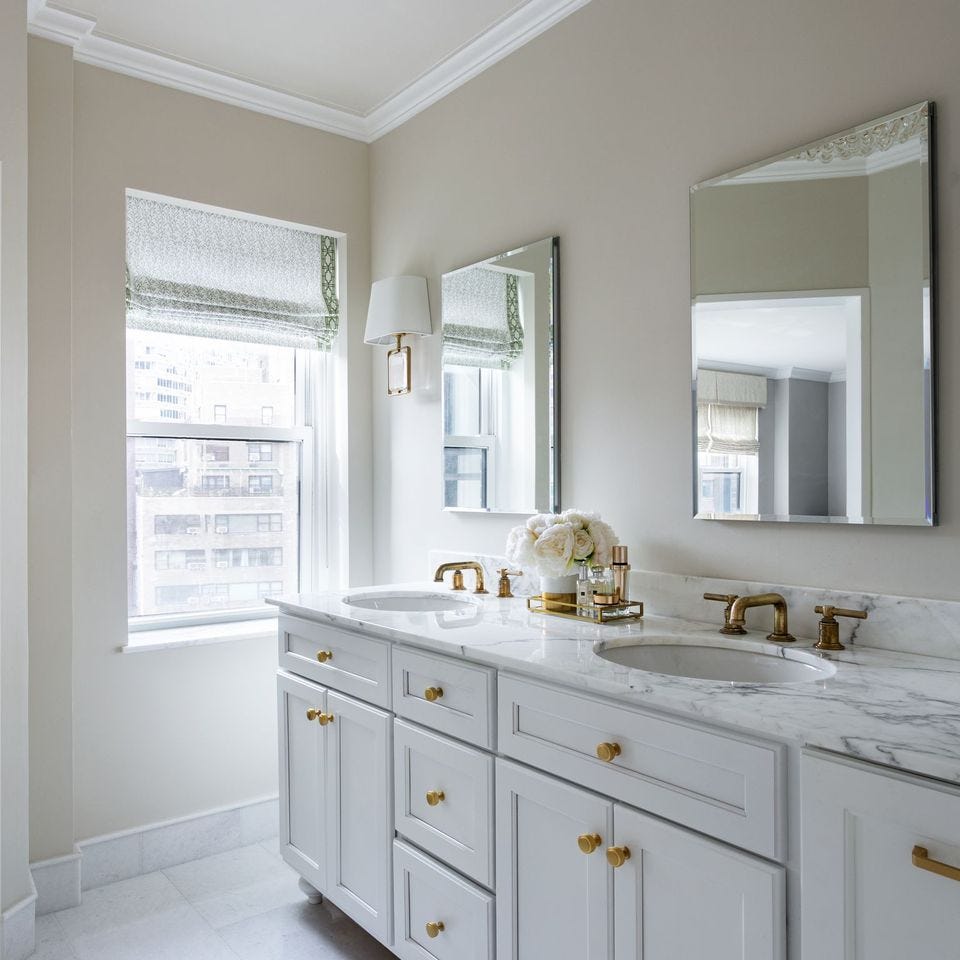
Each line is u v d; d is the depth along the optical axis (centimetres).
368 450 315
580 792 143
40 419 232
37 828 230
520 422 242
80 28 238
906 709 118
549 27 235
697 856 123
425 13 238
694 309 192
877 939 103
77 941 217
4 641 204
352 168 311
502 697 161
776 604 168
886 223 158
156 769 260
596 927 141
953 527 149
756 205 180
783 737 113
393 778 194
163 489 283
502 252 251
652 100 206
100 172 254
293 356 312
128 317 269
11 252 209
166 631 278
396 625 191
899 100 158
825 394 167
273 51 260
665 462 202
